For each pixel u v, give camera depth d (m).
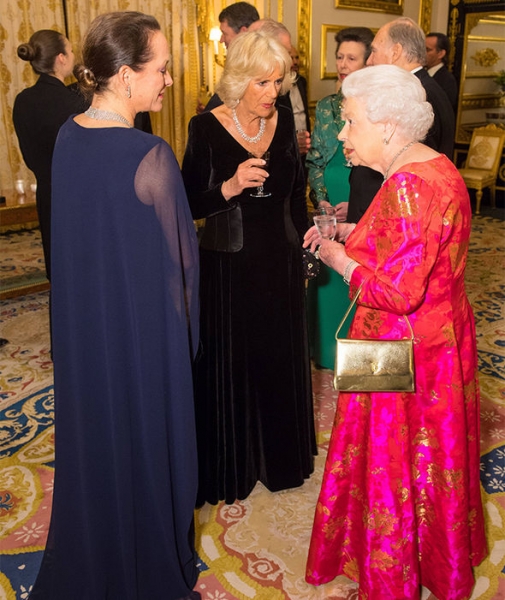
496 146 7.74
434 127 2.67
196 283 1.68
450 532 1.79
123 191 1.49
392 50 2.77
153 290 1.59
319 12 7.50
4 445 2.91
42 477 2.67
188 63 7.33
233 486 2.47
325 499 1.92
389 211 1.56
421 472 1.78
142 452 1.74
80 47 1.52
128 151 1.48
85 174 1.51
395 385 1.65
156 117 7.32
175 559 1.86
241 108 2.15
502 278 5.25
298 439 2.52
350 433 1.84
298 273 2.39
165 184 1.51
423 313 1.65
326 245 1.81
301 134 2.97
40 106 3.20
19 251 6.04
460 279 1.70
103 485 1.78
